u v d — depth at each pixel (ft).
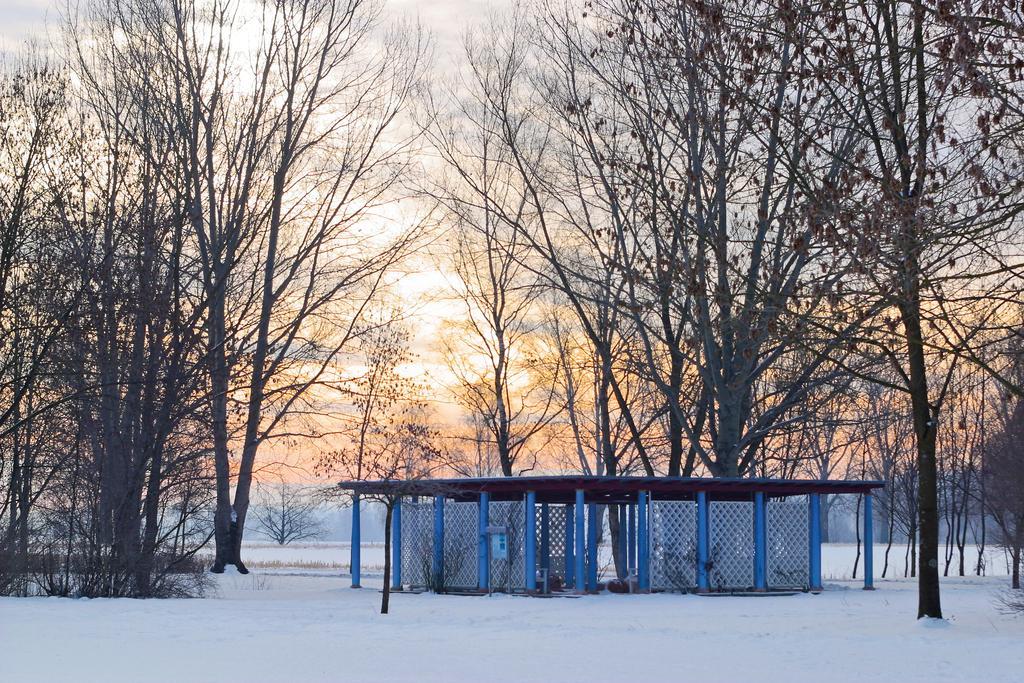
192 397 100.01
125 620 59.88
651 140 104.83
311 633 54.75
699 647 48.88
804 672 40.32
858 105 56.44
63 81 94.99
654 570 87.92
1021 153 45.34
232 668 40.83
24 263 91.91
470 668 41.32
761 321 51.80
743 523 90.53
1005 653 46.06
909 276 43.65
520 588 87.35
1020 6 42.32
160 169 106.93
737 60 58.23
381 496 95.25
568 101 121.49
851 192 48.96
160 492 86.17
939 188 44.93
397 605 74.59
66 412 91.91
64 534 82.43
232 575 119.14
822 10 49.90
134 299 90.74
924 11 44.04
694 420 136.15
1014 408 112.16
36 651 45.73
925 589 59.47
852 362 107.86
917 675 39.47
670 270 60.70
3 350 91.04
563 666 42.04
